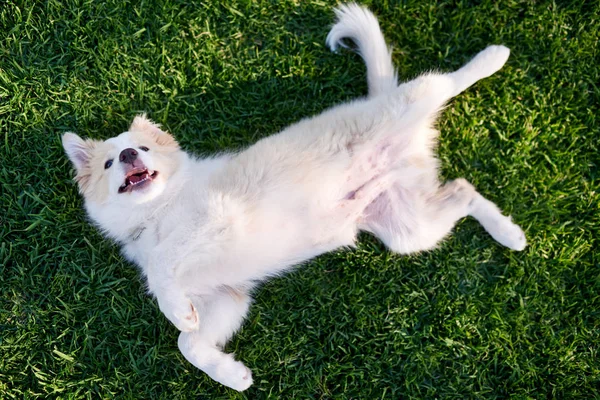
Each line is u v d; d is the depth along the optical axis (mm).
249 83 1041
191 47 1031
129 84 1029
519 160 1036
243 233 860
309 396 1006
